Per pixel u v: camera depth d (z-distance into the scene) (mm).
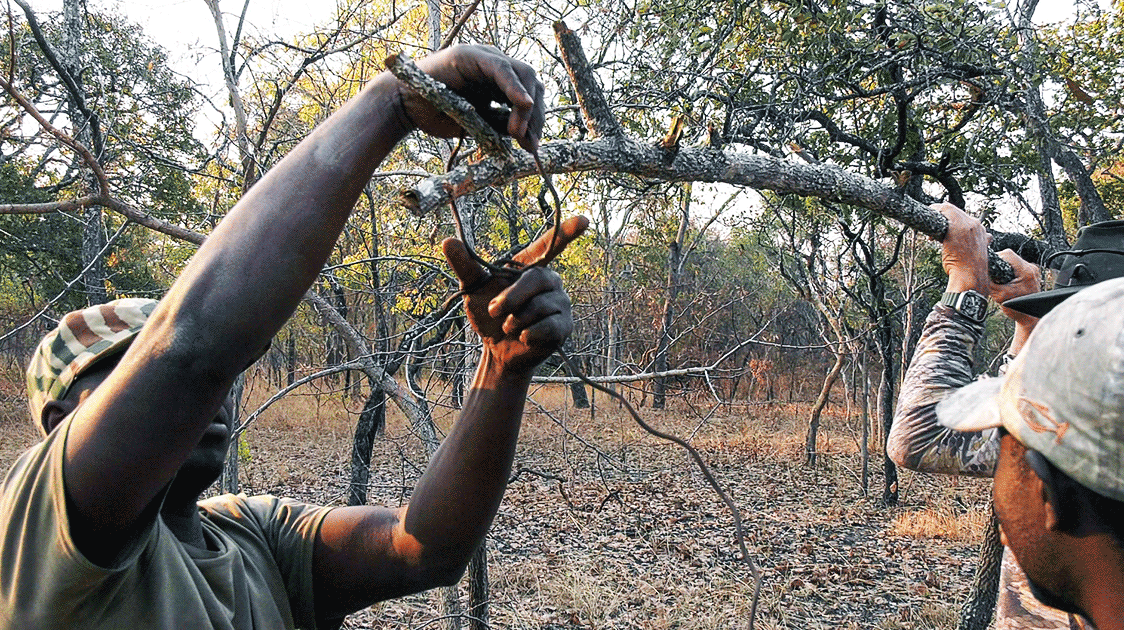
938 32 3723
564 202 4242
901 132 3619
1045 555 990
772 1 3697
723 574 7746
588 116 1629
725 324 16828
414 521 1450
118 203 3059
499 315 1267
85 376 1232
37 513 945
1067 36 4984
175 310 861
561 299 1297
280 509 1634
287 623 1484
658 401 18047
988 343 10242
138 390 846
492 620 6449
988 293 2143
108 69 4559
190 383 854
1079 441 894
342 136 965
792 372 19469
